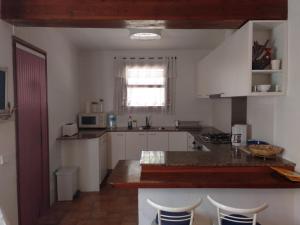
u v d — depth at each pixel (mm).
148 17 2443
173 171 2535
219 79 3643
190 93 5848
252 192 2459
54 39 4035
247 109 3639
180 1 2455
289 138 2551
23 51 2947
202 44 5227
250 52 2469
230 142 3842
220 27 2727
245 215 2391
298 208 2406
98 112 5629
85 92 5836
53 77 3992
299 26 2340
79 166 4391
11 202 2633
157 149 5469
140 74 5781
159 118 5891
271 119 2910
